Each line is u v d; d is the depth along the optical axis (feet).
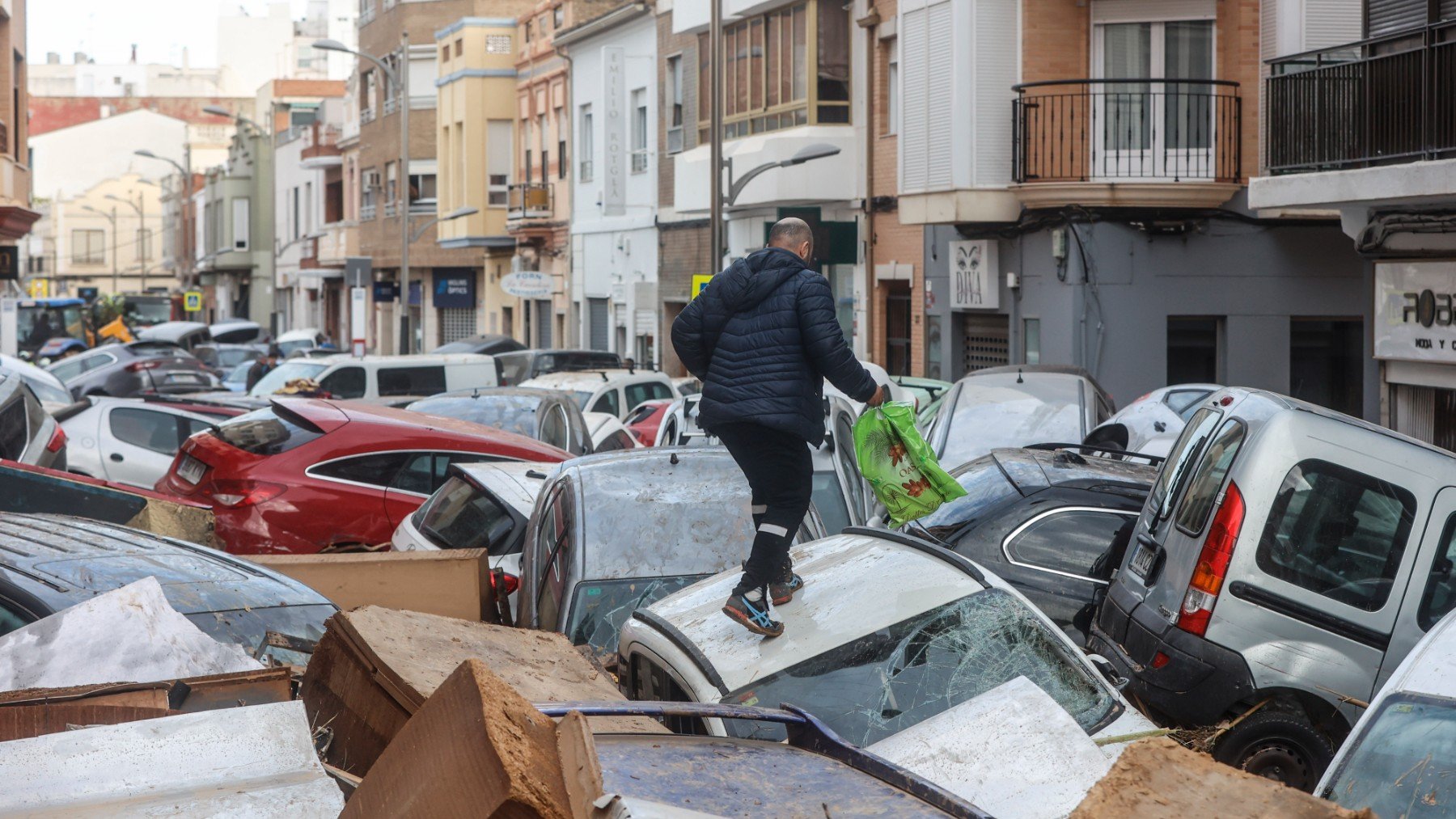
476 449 38.91
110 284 420.36
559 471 28.32
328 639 15.55
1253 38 70.90
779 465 18.08
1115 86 72.74
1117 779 9.46
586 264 140.36
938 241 83.61
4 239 103.91
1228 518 20.84
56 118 453.17
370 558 24.86
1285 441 20.93
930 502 19.53
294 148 257.55
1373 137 49.98
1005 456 30.55
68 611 14.96
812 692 16.51
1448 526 20.89
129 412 55.16
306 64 396.16
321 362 77.71
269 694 14.51
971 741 13.48
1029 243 75.51
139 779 10.14
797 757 10.93
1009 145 74.69
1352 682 20.61
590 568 24.58
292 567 24.32
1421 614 20.72
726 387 18.15
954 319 83.20
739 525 25.61
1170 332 72.69
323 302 237.66
